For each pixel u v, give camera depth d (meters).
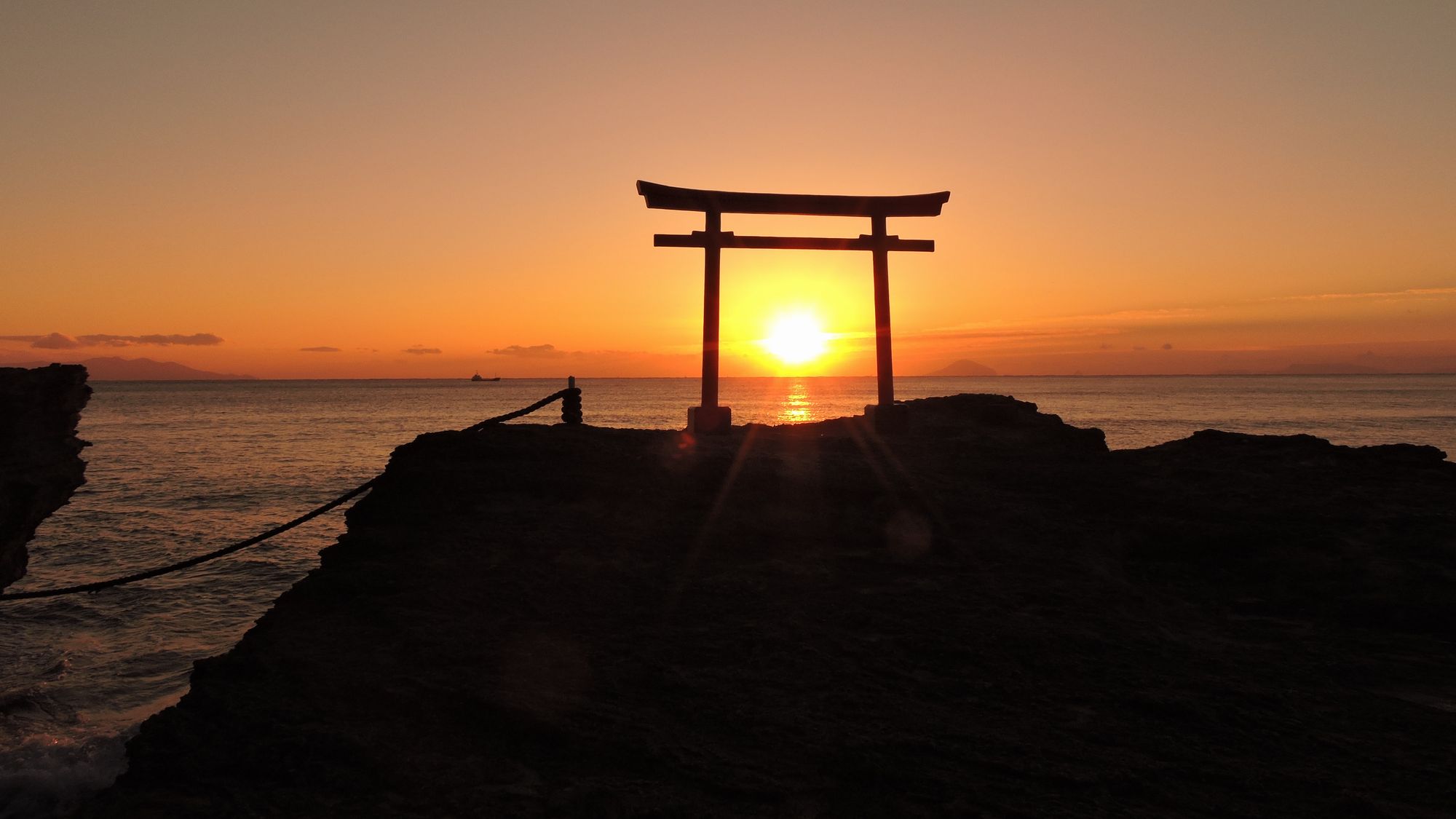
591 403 120.75
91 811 4.82
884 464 10.34
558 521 8.48
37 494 7.63
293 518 28.11
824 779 4.70
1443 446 50.38
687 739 5.10
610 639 6.40
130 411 108.81
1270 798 4.42
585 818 4.45
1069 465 10.62
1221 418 79.50
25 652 14.21
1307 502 8.84
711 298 12.08
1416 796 4.39
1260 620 7.10
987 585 7.39
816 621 6.68
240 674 6.12
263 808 4.71
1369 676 5.97
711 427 12.00
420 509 8.88
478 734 5.32
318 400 146.25
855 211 12.38
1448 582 7.11
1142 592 7.59
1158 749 4.91
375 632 6.66
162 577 19.52
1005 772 4.67
